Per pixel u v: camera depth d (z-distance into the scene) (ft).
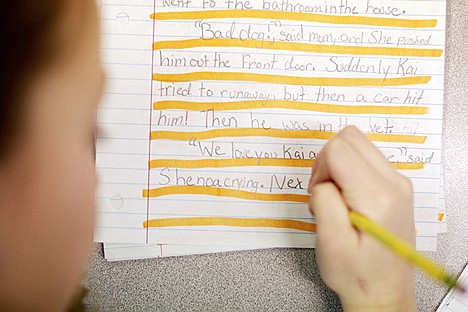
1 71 0.82
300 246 1.44
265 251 1.45
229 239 1.44
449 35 1.46
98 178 1.42
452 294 1.45
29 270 0.92
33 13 0.83
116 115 1.42
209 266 1.45
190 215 1.43
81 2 0.89
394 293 1.33
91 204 0.98
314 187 1.31
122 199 1.43
